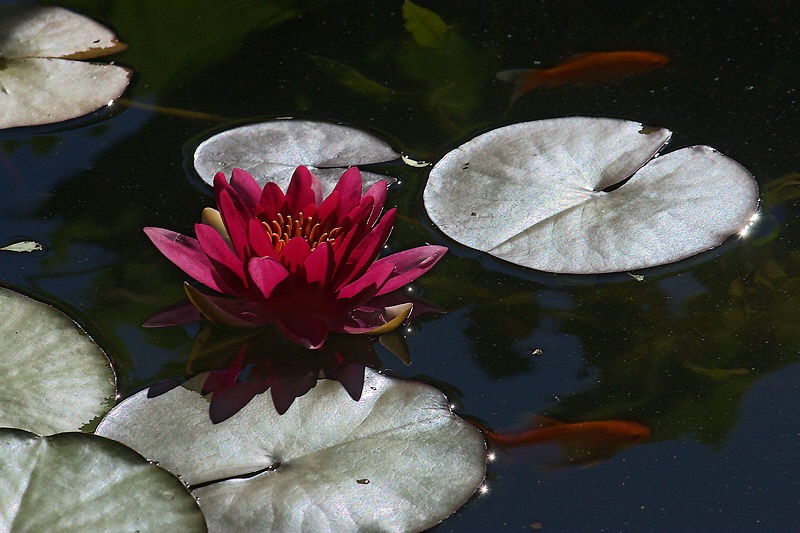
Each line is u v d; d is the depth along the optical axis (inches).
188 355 65.6
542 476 64.0
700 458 64.4
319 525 62.8
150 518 62.6
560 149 70.0
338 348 66.0
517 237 68.0
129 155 70.3
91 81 72.1
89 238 68.1
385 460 63.8
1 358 64.9
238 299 66.6
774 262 67.6
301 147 70.3
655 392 65.4
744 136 70.9
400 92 72.9
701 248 67.6
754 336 66.3
